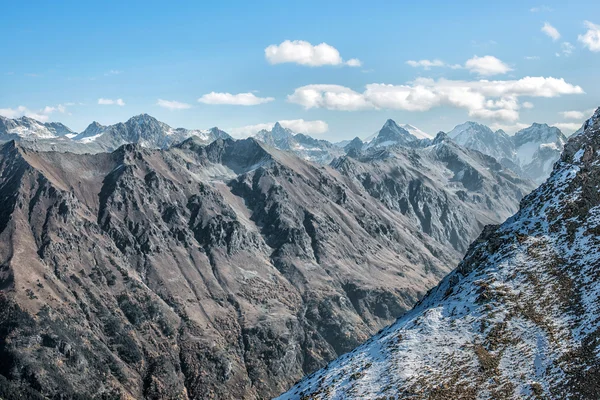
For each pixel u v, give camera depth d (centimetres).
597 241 11494
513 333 10325
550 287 11019
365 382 10588
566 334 9838
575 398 8644
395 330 12656
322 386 11331
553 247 12056
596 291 10350
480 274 12412
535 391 9025
